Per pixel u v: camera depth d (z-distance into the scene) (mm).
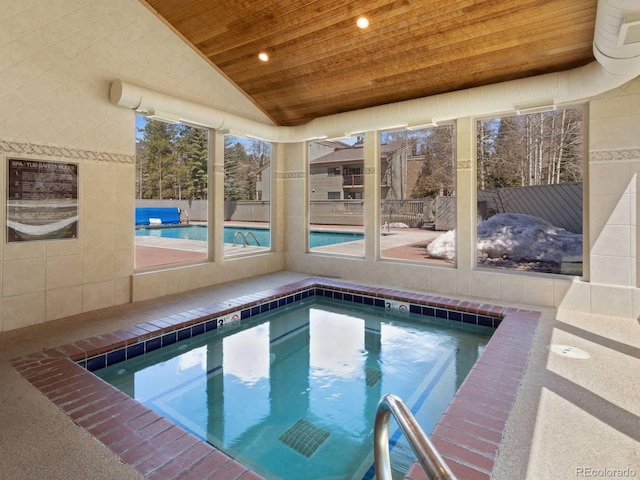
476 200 4910
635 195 3814
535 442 1887
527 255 4609
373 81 4844
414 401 2783
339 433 2404
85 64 3873
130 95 3982
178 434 1961
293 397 2855
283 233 6734
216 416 2594
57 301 3801
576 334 3400
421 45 4059
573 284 4168
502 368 2717
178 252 5785
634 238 3844
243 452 2209
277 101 5777
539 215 4508
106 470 1682
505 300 4602
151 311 4098
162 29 4512
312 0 3766
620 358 2881
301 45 4457
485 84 4445
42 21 3537
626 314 3889
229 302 4488
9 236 3445
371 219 5707
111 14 4035
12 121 3408
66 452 1803
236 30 4438
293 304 5168
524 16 3432
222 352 3703
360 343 3936
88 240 4020
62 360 2830
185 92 4828
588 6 3199
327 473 2029
